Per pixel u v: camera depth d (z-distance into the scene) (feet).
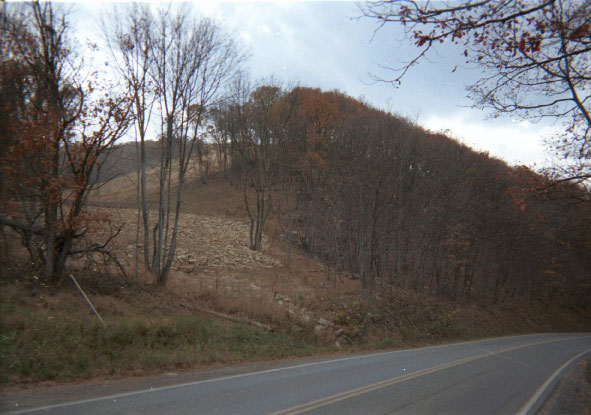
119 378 30.22
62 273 49.75
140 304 49.83
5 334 31.19
